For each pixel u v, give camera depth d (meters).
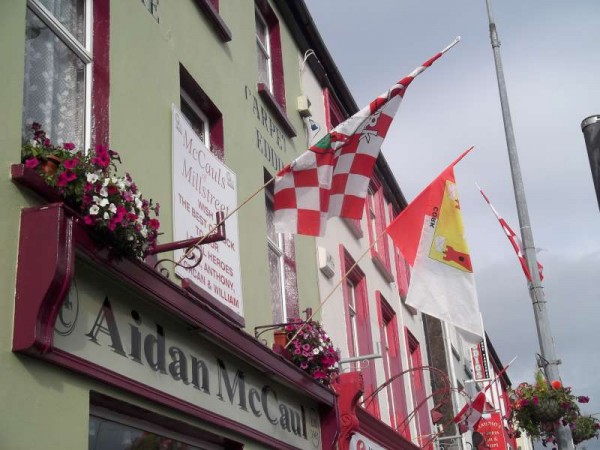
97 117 6.87
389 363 16.38
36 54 6.32
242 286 9.01
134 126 7.30
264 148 10.62
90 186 5.50
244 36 10.73
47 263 5.09
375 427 12.51
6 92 5.34
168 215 7.59
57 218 5.16
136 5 7.79
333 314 12.46
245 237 9.36
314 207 8.09
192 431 7.20
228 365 7.83
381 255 17.47
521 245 13.05
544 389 12.67
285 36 12.74
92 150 6.02
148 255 6.50
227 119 9.55
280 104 12.03
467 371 24.91
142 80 7.61
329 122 14.20
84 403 5.48
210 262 8.23
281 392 8.98
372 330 14.98
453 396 20.53
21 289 5.08
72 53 6.78
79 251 5.44
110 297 5.98
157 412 6.45
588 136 6.81
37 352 5.02
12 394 4.87
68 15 6.88
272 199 10.85
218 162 8.87
